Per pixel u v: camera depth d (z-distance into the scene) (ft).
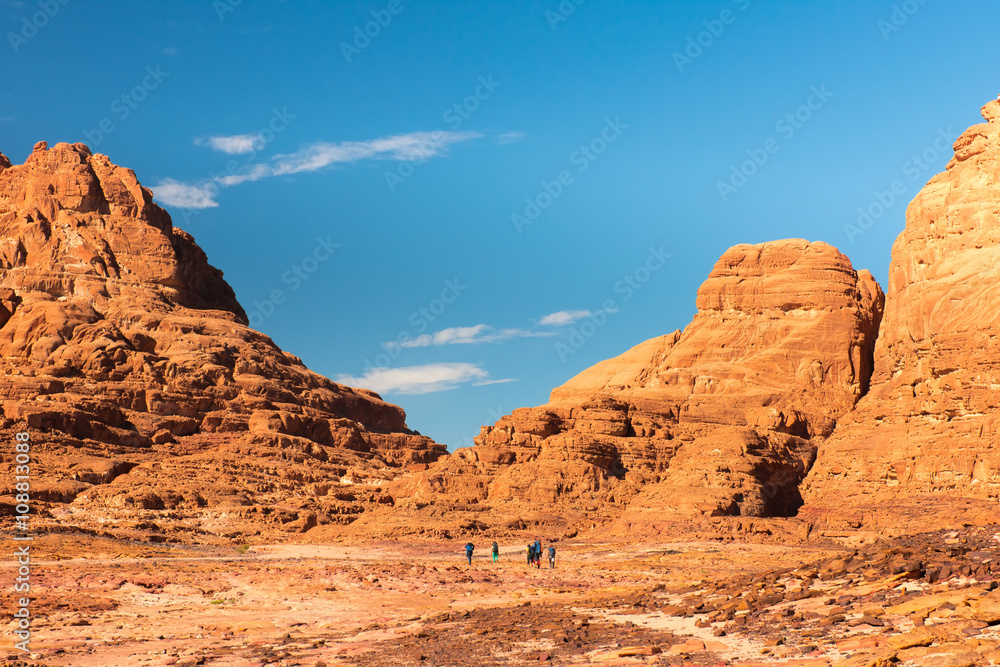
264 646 95.66
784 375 321.73
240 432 403.34
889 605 76.43
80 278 463.42
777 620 79.41
